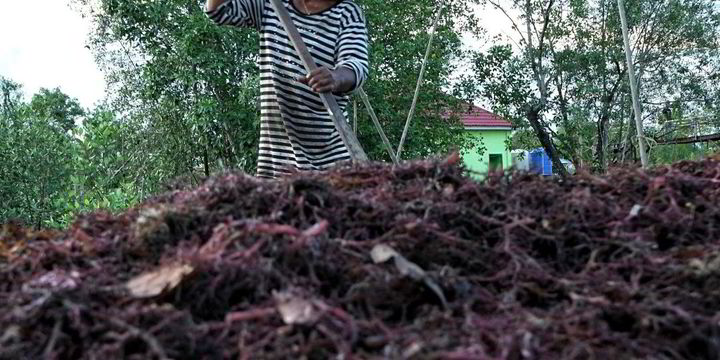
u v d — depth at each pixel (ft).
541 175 4.63
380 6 32.91
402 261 3.29
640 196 4.23
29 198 27.58
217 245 3.28
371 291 3.11
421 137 35.42
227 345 2.75
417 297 3.18
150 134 35.04
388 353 2.59
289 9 7.72
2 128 27.86
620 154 50.88
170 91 33.37
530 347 2.62
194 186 4.62
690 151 42.42
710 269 3.23
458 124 41.70
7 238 4.22
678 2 48.42
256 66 32.01
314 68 6.63
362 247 3.47
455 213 3.78
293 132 7.87
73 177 22.81
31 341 2.71
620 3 9.25
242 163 31.37
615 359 2.65
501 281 3.34
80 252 3.58
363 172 4.54
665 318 2.90
